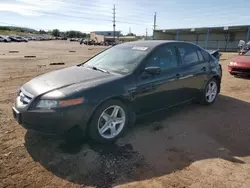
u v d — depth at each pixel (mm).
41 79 3400
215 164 2801
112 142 3279
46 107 2783
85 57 17938
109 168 2668
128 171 2629
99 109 3037
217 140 3441
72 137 3170
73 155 2902
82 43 56719
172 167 2725
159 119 4234
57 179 2463
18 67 10820
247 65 8117
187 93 4496
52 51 25469
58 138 3307
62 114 2762
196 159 2906
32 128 2904
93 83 3111
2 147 3045
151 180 2484
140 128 3807
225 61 16031
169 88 3986
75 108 2820
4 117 4047
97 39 66375
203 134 3635
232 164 2811
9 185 2348
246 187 2389
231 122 4152
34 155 2885
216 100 5590
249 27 32750
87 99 2906
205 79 4867
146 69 3441
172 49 4215
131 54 3920
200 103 5098
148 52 3797
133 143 3281
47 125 2801
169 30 42188
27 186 2344
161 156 2957
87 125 3018
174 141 3375
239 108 4980
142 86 3518
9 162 2725
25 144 3141
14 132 3477
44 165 2689
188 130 3768
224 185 2416
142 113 3705
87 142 3242
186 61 4449
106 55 4301
